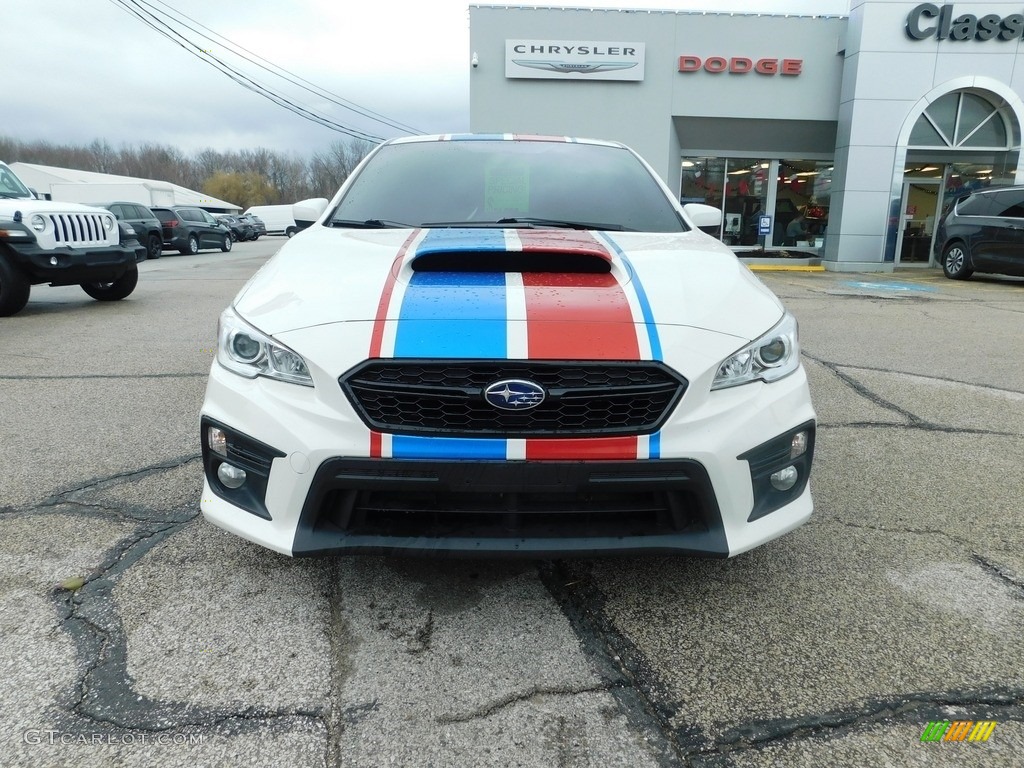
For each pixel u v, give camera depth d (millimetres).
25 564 2164
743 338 1850
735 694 1663
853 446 3359
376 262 2104
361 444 1694
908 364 5090
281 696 1630
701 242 2525
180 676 1688
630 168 3152
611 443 1696
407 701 1625
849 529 2504
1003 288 10461
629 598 2055
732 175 15617
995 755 1482
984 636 1890
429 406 1694
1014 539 2438
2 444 3203
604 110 13672
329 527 1789
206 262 16484
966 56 13039
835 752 1490
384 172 3014
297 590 2057
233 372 1866
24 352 5195
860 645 1849
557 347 1712
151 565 2172
